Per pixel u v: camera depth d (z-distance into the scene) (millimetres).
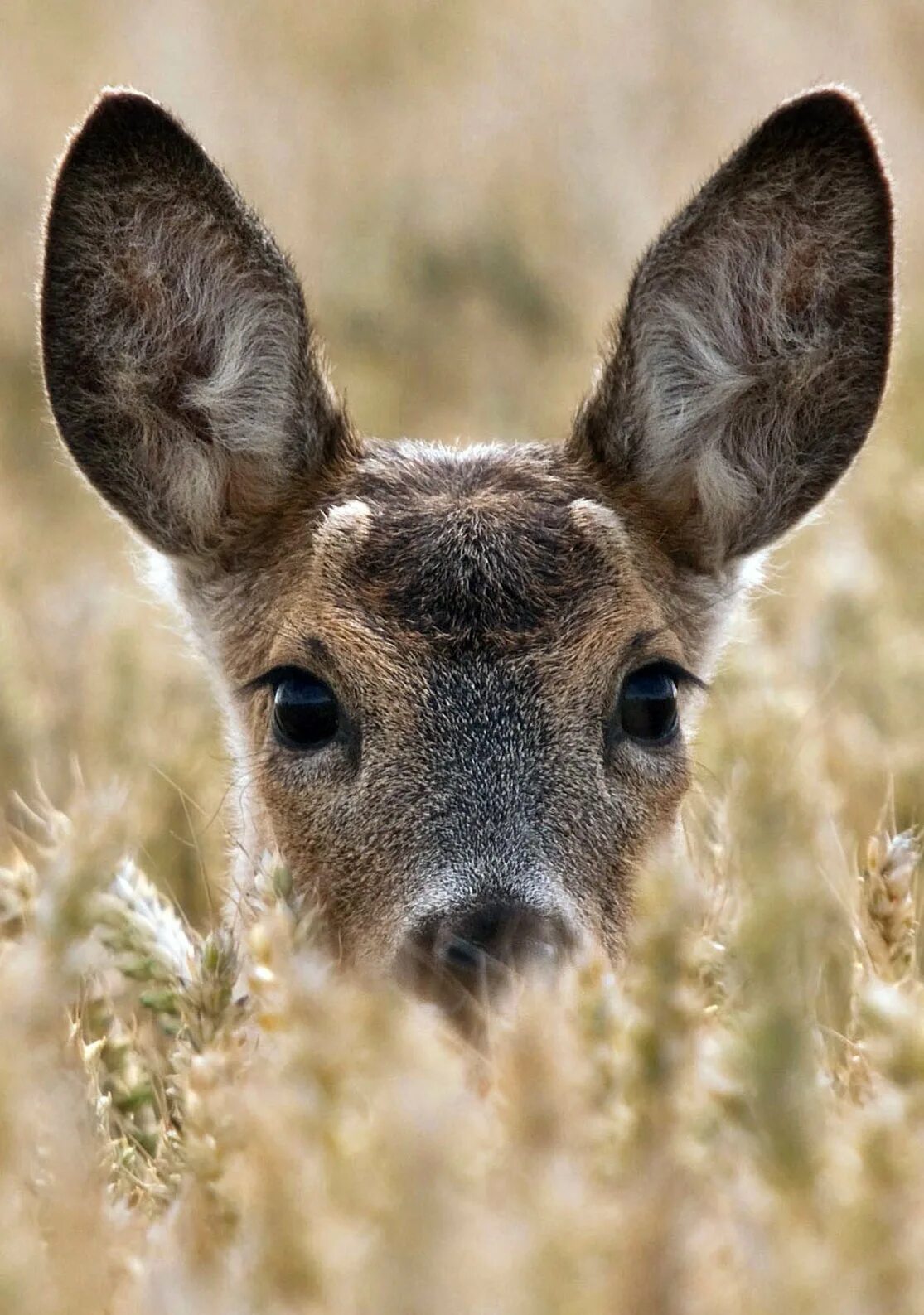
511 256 25219
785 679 13336
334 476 12203
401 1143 6023
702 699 12461
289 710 11070
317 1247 6250
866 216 12492
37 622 16391
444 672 10820
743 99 28844
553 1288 5668
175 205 12219
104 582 17172
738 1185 7016
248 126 29078
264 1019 7992
